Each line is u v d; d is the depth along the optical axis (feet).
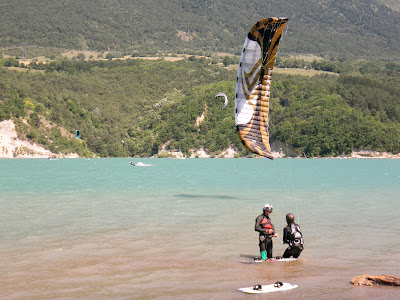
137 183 164.86
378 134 628.28
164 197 110.42
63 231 62.90
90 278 39.99
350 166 372.99
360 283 37.27
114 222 70.74
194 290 36.37
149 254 49.06
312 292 35.35
